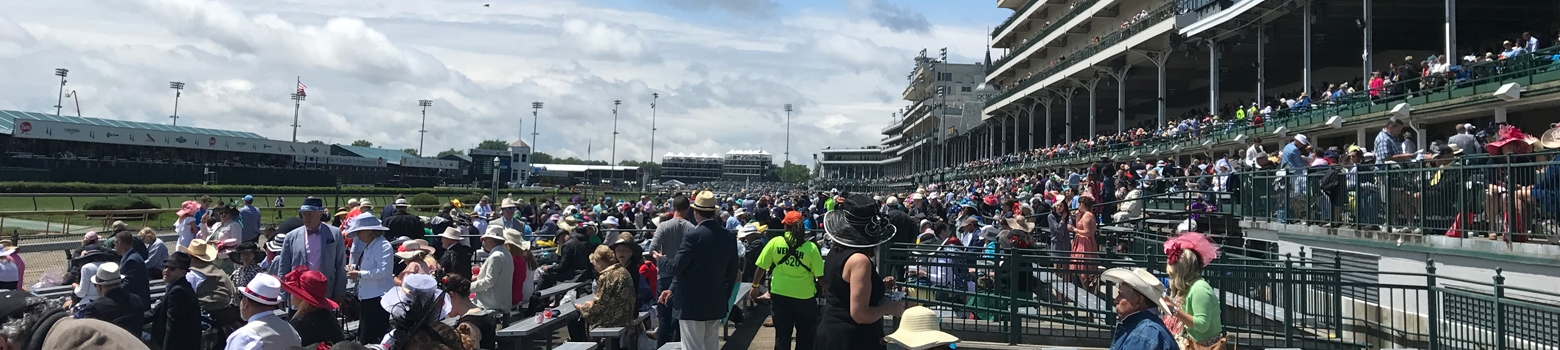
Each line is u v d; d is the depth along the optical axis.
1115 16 51.88
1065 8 59.97
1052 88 58.38
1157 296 5.10
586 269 13.09
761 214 19.42
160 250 13.51
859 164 181.62
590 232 13.52
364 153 92.88
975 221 15.59
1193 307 6.35
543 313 9.58
